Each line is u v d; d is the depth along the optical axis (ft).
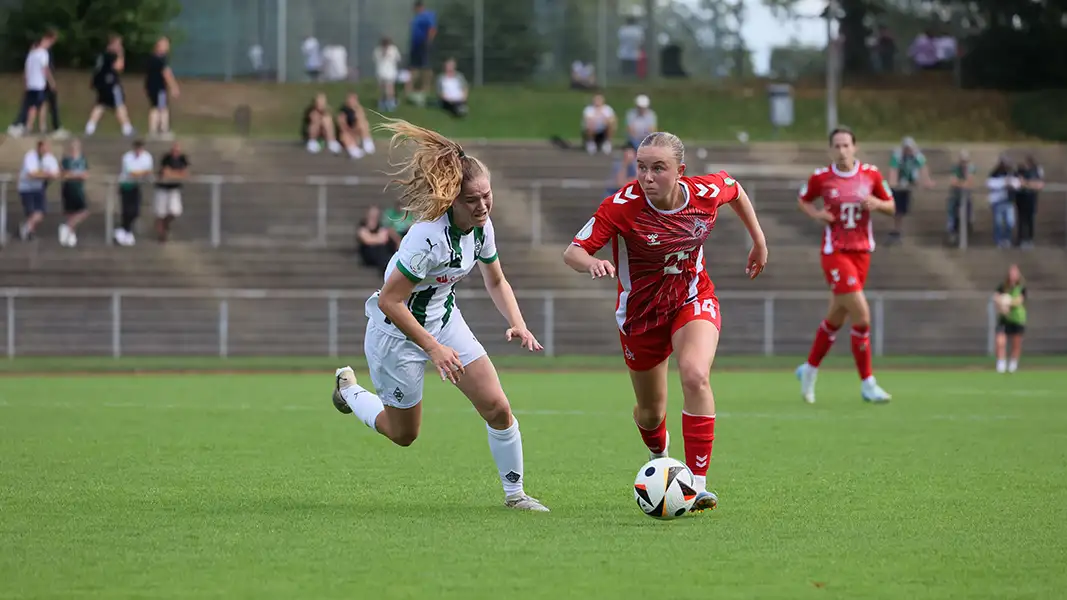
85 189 198.39
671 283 49.57
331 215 198.18
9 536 42.16
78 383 123.34
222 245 178.19
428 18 257.75
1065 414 89.35
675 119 268.00
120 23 265.75
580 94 273.13
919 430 78.02
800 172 214.90
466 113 260.42
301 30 272.10
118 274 172.04
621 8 280.72
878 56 281.54
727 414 88.99
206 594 33.99
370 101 263.49
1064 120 268.00
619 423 83.15
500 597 33.68
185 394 108.78
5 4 264.93
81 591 34.32
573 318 169.48
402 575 36.22
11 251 171.83
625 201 48.39
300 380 128.57
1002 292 144.56
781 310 169.68
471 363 46.80
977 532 43.14
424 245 43.73
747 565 37.68
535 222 188.75
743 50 282.77
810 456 64.80
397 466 61.05
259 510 47.65
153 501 49.83
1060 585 35.24
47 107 242.99
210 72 271.28
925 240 201.36
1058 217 211.61
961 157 195.62
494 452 47.88
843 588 34.78
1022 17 276.82
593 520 45.55
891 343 170.71
